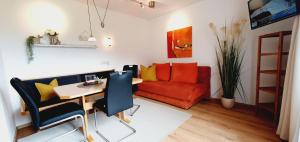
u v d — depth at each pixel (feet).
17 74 8.04
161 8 12.46
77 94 5.49
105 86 6.43
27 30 8.29
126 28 13.74
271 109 7.41
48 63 9.18
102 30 11.92
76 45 10.21
